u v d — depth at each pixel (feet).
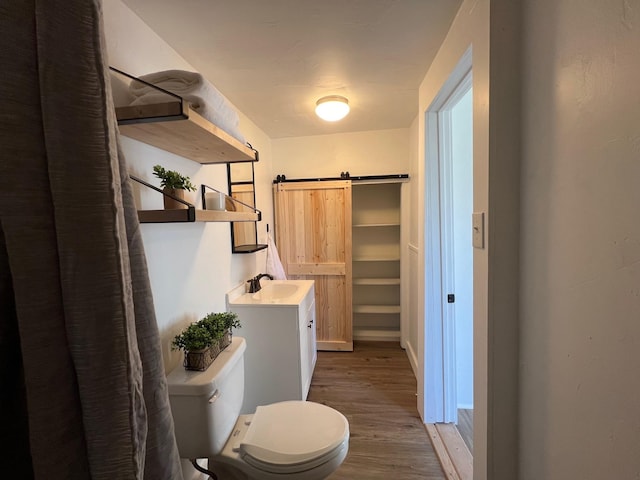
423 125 5.79
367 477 4.87
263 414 4.24
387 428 6.01
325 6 3.59
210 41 4.28
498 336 3.13
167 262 4.11
